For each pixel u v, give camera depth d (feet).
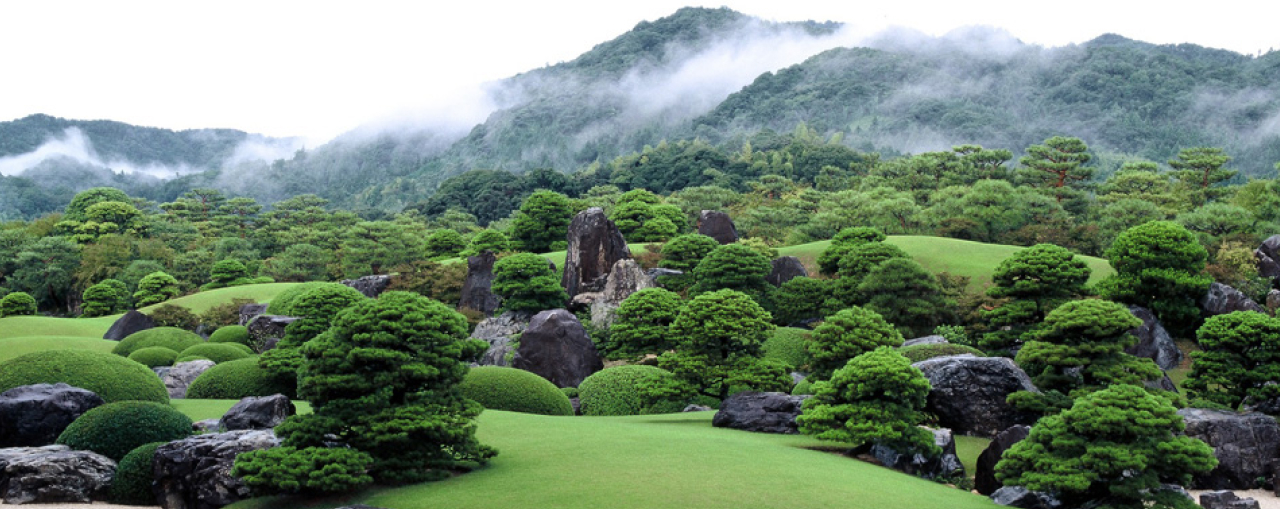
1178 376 158.10
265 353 127.85
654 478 71.00
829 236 329.93
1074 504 76.89
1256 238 236.22
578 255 221.46
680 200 431.84
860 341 118.42
